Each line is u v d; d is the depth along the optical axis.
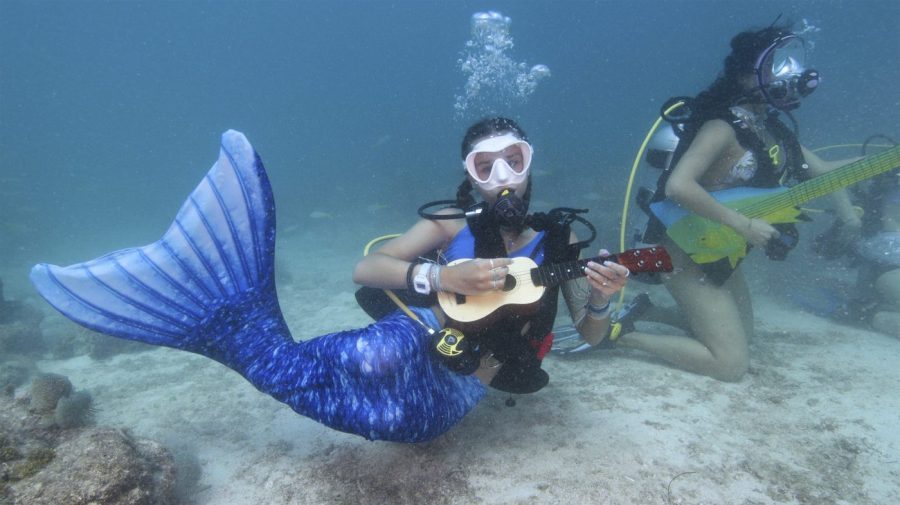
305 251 12.66
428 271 2.05
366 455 2.54
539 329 2.25
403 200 16.94
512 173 1.98
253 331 2.33
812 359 3.63
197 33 92.12
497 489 2.24
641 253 1.81
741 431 2.68
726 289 3.46
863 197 4.36
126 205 28.81
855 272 6.09
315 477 2.41
